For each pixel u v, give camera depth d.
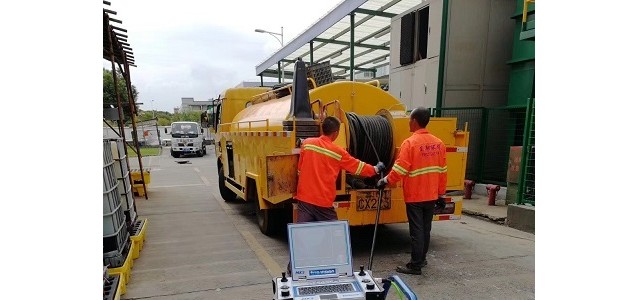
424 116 4.18
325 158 3.95
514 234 6.05
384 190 4.88
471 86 9.62
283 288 2.29
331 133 4.01
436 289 3.89
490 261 4.73
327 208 4.03
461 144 5.35
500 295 3.76
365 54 17.44
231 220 7.23
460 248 5.28
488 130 9.50
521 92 9.01
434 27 9.72
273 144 5.12
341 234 2.55
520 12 8.88
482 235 6.00
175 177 14.34
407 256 4.97
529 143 6.45
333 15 12.49
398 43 11.45
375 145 4.96
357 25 13.06
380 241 5.65
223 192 9.10
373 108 5.57
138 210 8.19
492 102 9.82
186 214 7.79
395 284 2.40
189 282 4.12
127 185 5.41
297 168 4.68
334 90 5.36
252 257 4.97
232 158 7.92
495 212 7.29
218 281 4.15
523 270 4.43
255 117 6.68
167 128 38.12
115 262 3.97
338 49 16.66
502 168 9.60
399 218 4.97
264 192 5.12
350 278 2.44
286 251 5.22
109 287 3.50
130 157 22.47
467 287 3.94
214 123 10.03
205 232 6.30
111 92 21.34
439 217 5.13
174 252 5.21
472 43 9.53
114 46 7.13
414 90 10.70
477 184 9.41
